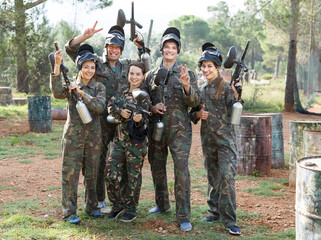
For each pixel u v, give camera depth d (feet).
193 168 26.16
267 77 181.78
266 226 15.24
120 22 16.87
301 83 72.13
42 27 60.85
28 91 89.35
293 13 61.67
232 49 14.85
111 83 16.08
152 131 15.38
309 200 10.67
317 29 63.26
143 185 21.29
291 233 14.21
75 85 14.32
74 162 14.87
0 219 15.52
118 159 15.17
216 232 14.39
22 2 55.62
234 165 14.46
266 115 25.76
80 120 14.79
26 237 13.47
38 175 23.48
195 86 14.64
